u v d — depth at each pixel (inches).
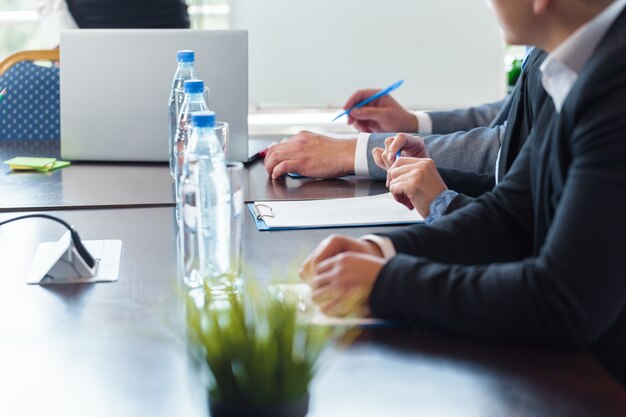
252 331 36.7
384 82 169.6
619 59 44.3
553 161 48.0
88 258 57.4
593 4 46.5
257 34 166.2
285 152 87.5
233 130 92.7
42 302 52.2
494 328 44.6
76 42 93.6
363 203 76.0
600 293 43.0
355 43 167.6
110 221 71.5
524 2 47.5
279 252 61.4
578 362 43.0
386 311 46.9
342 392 40.1
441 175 78.8
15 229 69.0
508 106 89.4
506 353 44.0
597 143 43.6
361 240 53.7
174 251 62.7
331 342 42.4
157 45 92.6
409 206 69.9
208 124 54.2
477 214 57.2
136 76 93.6
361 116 102.5
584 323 43.5
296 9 165.6
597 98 44.3
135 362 43.7
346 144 87.7
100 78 94.0
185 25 142.3
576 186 43.9
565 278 43.3
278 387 36.4
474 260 55.3
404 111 103.0
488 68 169.6
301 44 167.2
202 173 54.0
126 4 135.4
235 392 36.4
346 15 166.4
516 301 44.1
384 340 45.4
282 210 73.4
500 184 58.9
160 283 55.4
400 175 68.7
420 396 39.7
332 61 168.1
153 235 67.1
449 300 45.3
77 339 46.7
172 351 44.9
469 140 87.1
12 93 116.0
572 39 46.7
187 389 40.7
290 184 85.2
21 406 39.4
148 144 95.2
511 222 57.2
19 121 116.1
